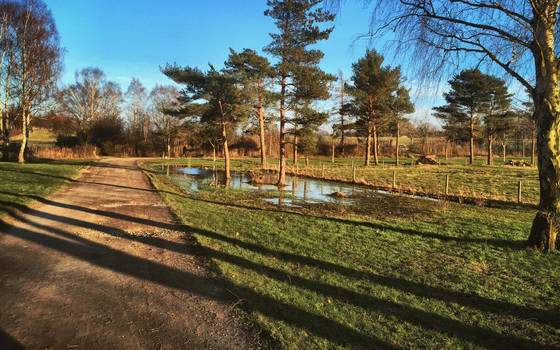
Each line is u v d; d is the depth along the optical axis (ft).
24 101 80.48
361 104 114.93
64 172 63.52
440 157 178.09
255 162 138.72
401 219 33.88
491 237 24.54
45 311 11.76
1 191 35.06
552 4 17.57
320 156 184.96
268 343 10.17
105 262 17.31
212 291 14.03
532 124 95.04
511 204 44.57
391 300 13.75
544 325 11.87
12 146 89.40
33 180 47.03
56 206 31.91
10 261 16.76
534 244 21.02
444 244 23.02
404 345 10.39
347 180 77.36
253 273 16.24
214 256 18.61
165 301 12.94
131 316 11.64
